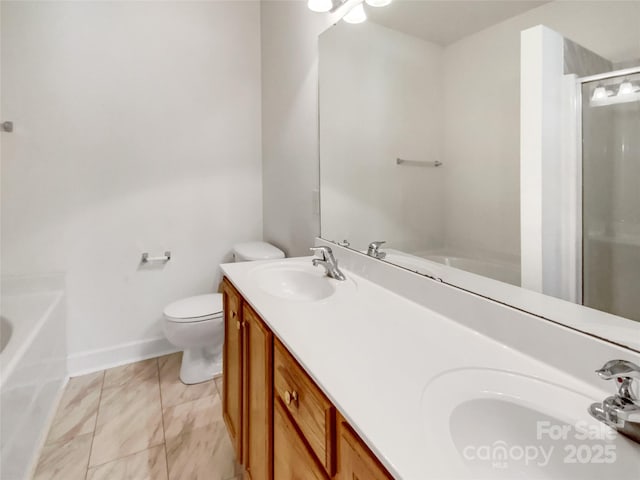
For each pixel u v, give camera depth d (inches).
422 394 24.7
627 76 23.7
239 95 99.0
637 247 23.5
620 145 24.2
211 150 96.7
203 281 98.2
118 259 87.2
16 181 75.1
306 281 59.3
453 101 38.8
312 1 55.6
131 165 86.9
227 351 60.2
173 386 79.4
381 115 51.1
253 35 99.8
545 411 22.8
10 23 72.5
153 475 55.2
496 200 34.1
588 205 26.5
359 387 25.4
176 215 93.4
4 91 72.7
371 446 20.3
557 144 28.5
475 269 36.3
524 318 29.9
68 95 78.8
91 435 63.3
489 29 34.2
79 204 81.8
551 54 28.7
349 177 59.9
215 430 65.7
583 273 26.8
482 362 29.0
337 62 61.8
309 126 73.9
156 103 88.7
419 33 43.2
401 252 47.8
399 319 38.6
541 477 21.5
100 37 81.3
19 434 51.9
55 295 76.0
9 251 75.6
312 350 31.0
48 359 67.5
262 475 42.8
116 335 88.4
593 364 25.0
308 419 29.5
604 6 24.9
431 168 42.3
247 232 103.3
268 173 98.7
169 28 88.8
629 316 24.3
